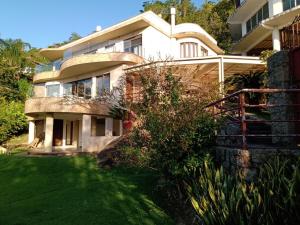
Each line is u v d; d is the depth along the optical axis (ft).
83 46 97.60
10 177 49.08
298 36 30.45
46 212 30.17
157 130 29.37
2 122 100.01
